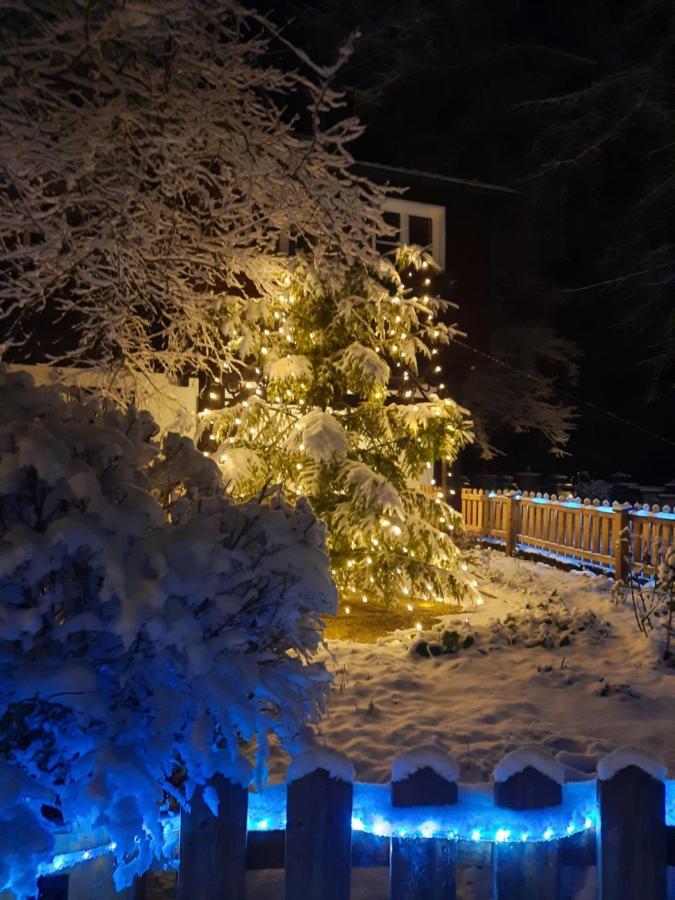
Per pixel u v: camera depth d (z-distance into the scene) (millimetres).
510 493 14812
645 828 2357
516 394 26734
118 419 3381
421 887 2365
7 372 3314
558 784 2428
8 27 6988
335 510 8938
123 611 2422
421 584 8930
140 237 7145
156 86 6883
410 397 11273
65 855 2373
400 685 5977
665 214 24922
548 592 10266
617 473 28203
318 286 9188
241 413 9359
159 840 2424
